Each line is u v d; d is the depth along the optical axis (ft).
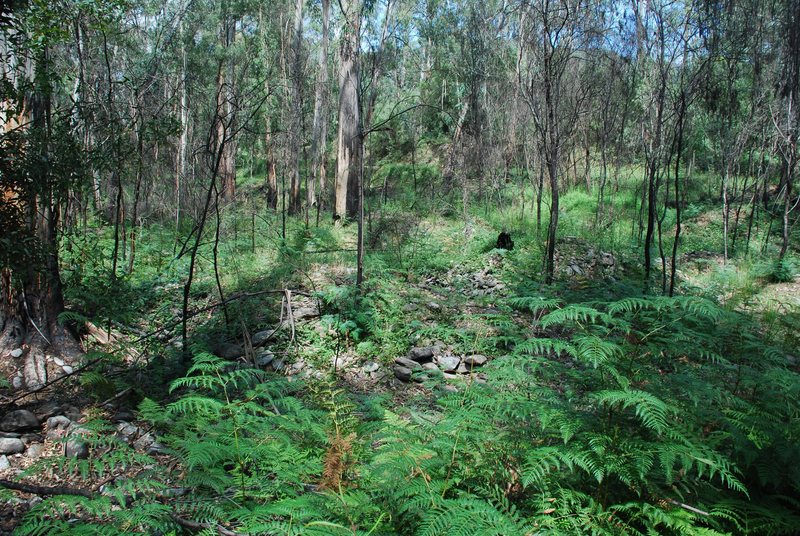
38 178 15.14
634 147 52.90
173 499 8.46
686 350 10.73
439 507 7.07
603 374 8.82
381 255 30.35
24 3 15.02
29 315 16.87
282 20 66.23
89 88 23.90
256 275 28.07
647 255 26.50
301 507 7.14
